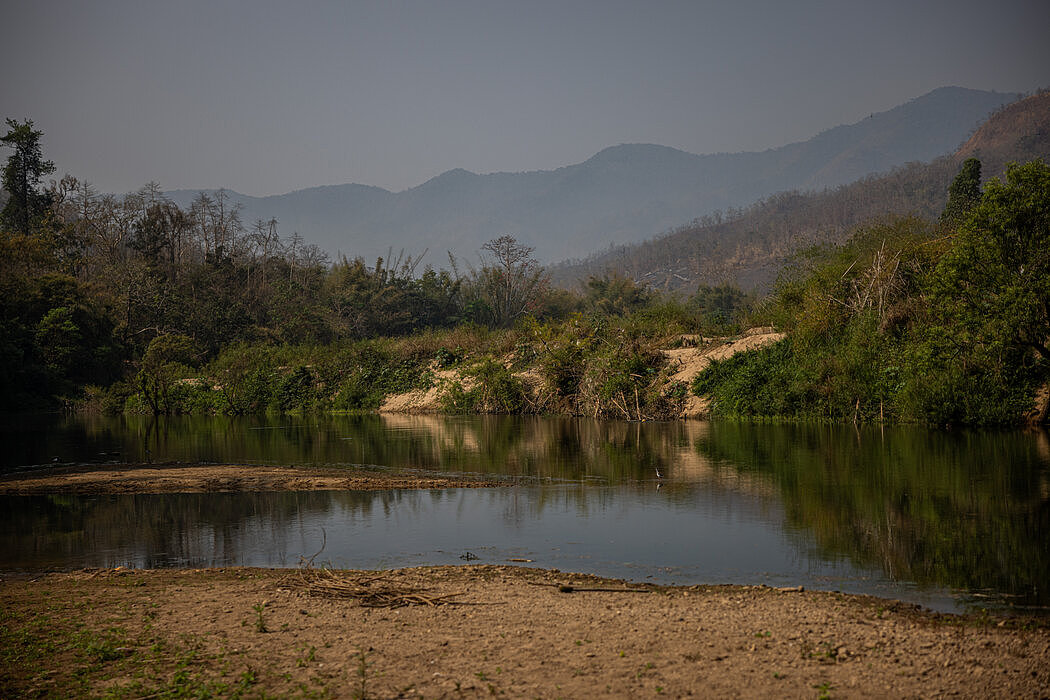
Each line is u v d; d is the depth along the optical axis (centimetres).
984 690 552
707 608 735
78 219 6450
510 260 6894
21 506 1284
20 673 612
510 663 611
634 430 2302
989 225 1981
